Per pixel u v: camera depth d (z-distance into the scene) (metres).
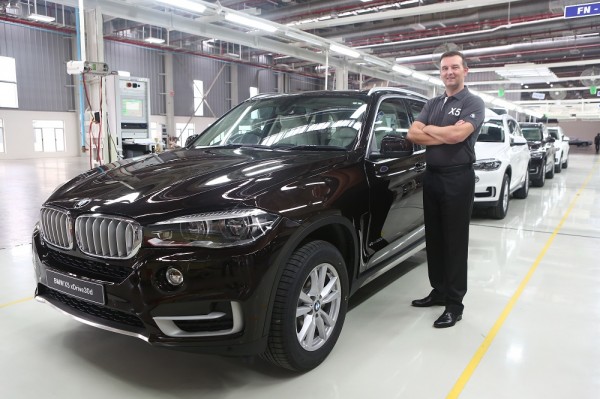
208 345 2.08
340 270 2.58
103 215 2.20
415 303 3.38
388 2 11.43
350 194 2.68
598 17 13.47
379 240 3.08
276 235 2.15
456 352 2.68
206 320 2.12
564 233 5.78
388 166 3.16
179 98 26.27
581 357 2.63
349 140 3.05
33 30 22.00
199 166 2.65
